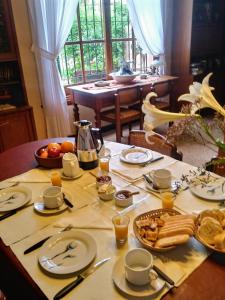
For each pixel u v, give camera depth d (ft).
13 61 9.70
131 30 13.96
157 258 2.93
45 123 11.40
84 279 2.73
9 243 3.26
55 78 10.60
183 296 2.52
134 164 5.10
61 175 4.82
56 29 10.12
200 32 14.93
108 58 13.30
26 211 3.90
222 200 3.90
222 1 14.85
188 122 3.11
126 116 11.14
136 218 3.41
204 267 2.82
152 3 12.94
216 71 15.83
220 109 2.90
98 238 3.30
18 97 10.25
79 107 12.42
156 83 11.81
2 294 3.79
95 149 5.02
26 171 5.08
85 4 11.89
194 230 3.11
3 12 8.94
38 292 2.66
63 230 3.45
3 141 9.61
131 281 2.62
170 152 5.71
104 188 4.11
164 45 14.10
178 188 4.22
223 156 3.51
